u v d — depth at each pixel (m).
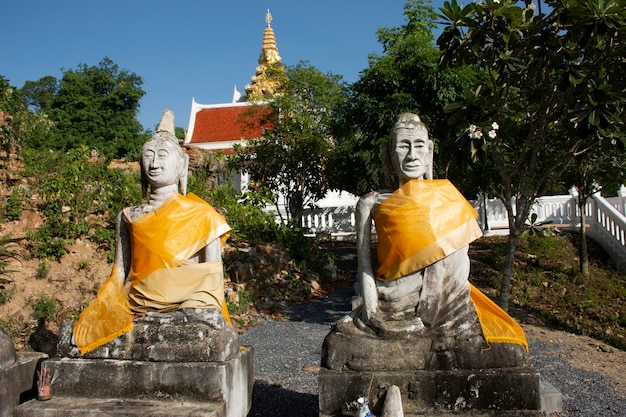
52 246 8.82
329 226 19.12
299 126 18.52
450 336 4.04
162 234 4.48
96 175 11.45
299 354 7.37
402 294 4.23
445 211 4.25
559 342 8.34
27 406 4.09
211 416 3.88
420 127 4.41
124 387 4.20
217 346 4.21
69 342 4.41
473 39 7.23
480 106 7.84
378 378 3.94
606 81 7.64
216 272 4.59
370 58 14.02
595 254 14.46
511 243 8.52
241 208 12.64
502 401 3.84
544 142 10.78
